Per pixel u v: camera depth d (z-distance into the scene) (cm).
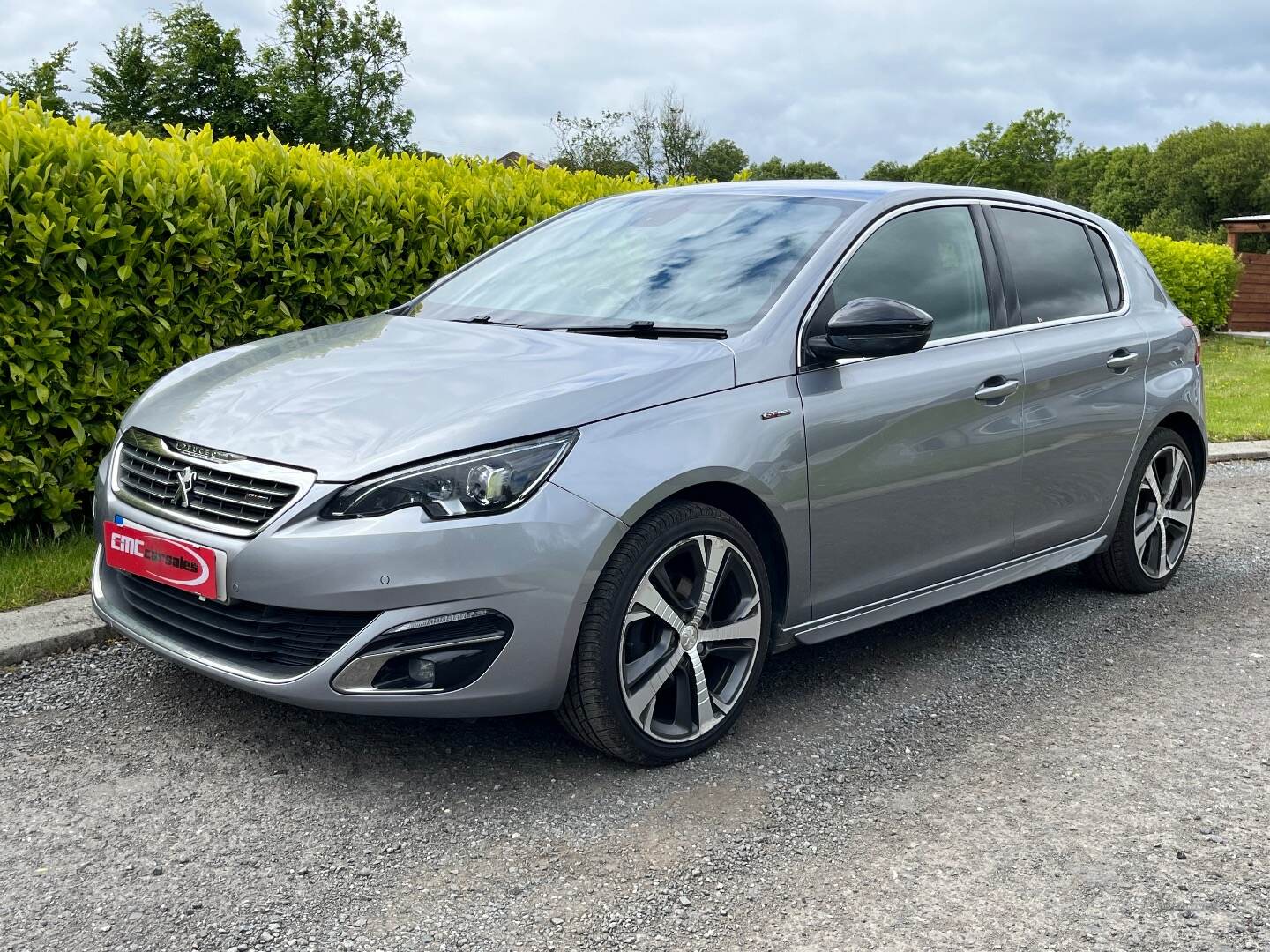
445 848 277
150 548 306
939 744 348
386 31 5541
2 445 469
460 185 651
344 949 236
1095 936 248
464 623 283
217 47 5097
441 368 324
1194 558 592
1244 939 249
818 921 251
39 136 472
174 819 286
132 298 499
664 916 252
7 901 248
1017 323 428
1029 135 10725
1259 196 7800
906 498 373
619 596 300
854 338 335
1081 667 422
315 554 275
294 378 330
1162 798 317
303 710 351
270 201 555
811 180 438
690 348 330
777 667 410
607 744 311
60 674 372
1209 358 1866
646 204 440
